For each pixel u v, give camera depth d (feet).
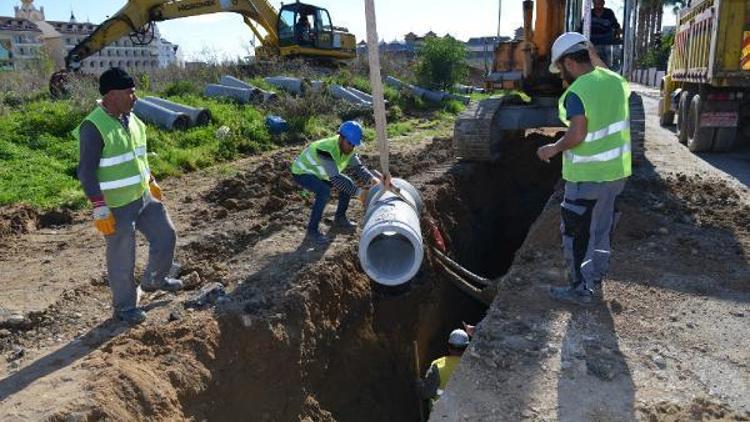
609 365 12.59
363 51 92.38
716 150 35.50
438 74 74.02
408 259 14.92
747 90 34.01
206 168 33.47
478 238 29.35
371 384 17.90
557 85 30.19
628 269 17.26
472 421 11.16
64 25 252.01
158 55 206.18
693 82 37.50
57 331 14.61
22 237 22.22
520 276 17.28
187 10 57.93
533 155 35.29
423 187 26.76
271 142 40.52
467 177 29.96
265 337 14.75
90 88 43.57
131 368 12.33
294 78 55.42
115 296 14.62
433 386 17.28
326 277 17.75
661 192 24.88
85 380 11.83
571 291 15.34
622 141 13.80
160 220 14.79
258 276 17.46
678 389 11.82
